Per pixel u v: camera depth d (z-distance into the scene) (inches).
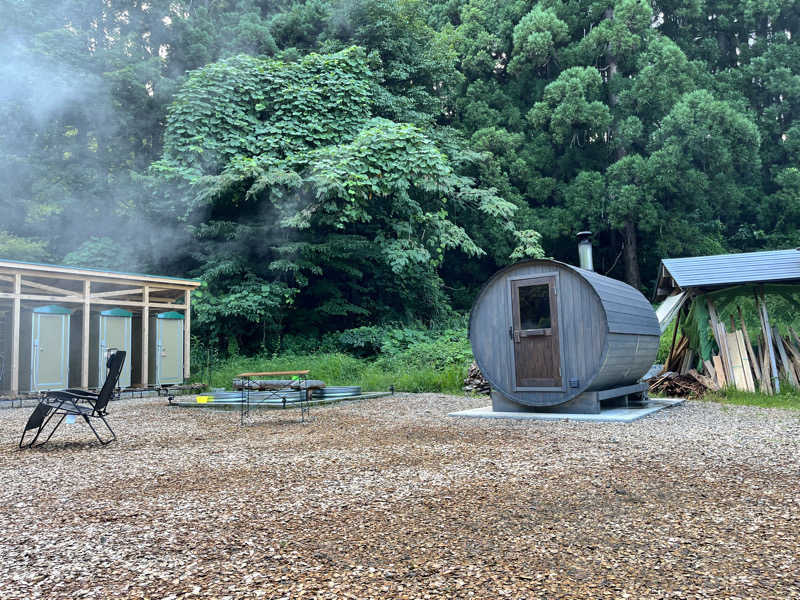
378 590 105.5
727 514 146.7
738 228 1184.2
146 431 314.0
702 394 450.6
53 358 527.5
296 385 430.6
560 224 1029.8
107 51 834.2
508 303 367.9
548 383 351.3
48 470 213.0
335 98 765.9
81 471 210.8
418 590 105.1
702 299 486.6
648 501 159.9
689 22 1244.5
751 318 519.2
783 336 493.4
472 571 113.3
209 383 622.5
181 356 631.8
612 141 1078.4
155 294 660.1
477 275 1124.5
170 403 458.3
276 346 740.7
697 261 502.9
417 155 692.7
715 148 949.8
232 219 771.4
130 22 978.7
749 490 169.5
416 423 328.8
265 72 776.3
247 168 669.9
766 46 1223.5
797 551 120.9
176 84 831.1
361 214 711.7
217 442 273.6
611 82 1098.1
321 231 789.9
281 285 729.6
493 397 374.3
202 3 1040.8
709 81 1111.6
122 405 466.3
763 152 1156.5
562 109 1021.8
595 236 1086.4
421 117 869.2
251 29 885.8
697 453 225.5
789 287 468.4
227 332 728.3
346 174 673.6
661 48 1043.9
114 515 154.8
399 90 916.6
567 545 127.0
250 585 108.9
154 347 608.7
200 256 763.4
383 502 163.3
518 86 1180.5
